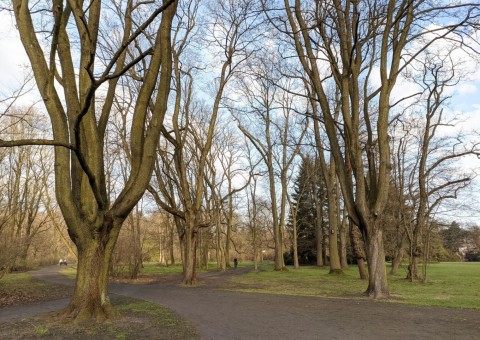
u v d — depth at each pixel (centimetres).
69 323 904
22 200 3550
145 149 1008
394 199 2752
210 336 799
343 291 1681
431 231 2283
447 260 5409
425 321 945
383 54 1480
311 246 5569
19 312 1173
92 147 993
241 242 6619
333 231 2997
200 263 4906
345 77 1530
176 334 817
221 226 4956
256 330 855
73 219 939
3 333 830
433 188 2364
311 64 1669
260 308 1181
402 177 2438
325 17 1524
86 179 974
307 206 5588
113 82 1165
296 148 3794
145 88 1057
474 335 793
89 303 948
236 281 2414
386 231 2986
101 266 975
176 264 5938
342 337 783
